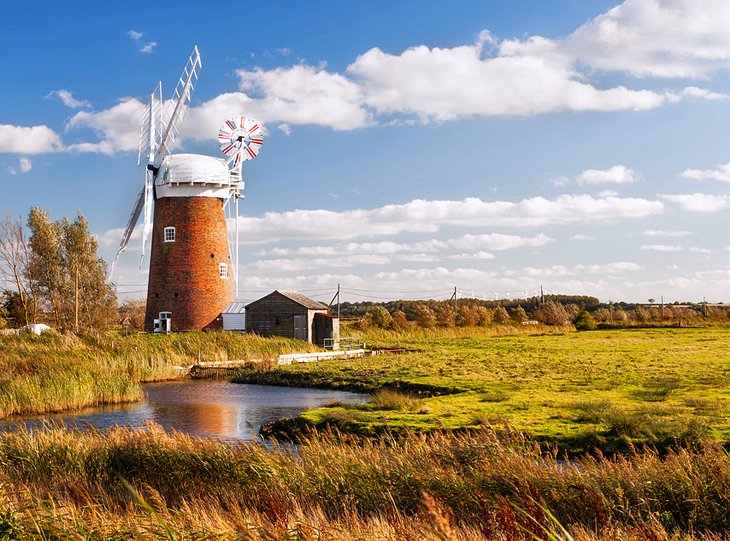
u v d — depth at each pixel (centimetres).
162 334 5672
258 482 1480
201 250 6825
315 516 1138
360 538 957
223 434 2530
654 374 3544
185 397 3606
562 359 4672
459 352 5647
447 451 1541
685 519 1223
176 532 955
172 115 6875
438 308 11825
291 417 2806
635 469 1359
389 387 3644
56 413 3048
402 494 1358
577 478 1309
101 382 3409
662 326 9400
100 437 1831
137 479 1606
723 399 2492
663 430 1911
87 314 7444
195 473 1573
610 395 2794
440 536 748
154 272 6925
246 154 7319
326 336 6519
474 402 2725
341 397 3547
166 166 6900
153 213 7119
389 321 9269
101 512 1135
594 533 1071
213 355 5091
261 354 5344
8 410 2945
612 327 9519
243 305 6912
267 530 938
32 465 1661
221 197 6981
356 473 1433
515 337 8069
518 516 1072
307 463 1521
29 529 1016
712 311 11431
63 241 7475
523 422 2189
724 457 1346
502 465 1384
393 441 1716
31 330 5034
